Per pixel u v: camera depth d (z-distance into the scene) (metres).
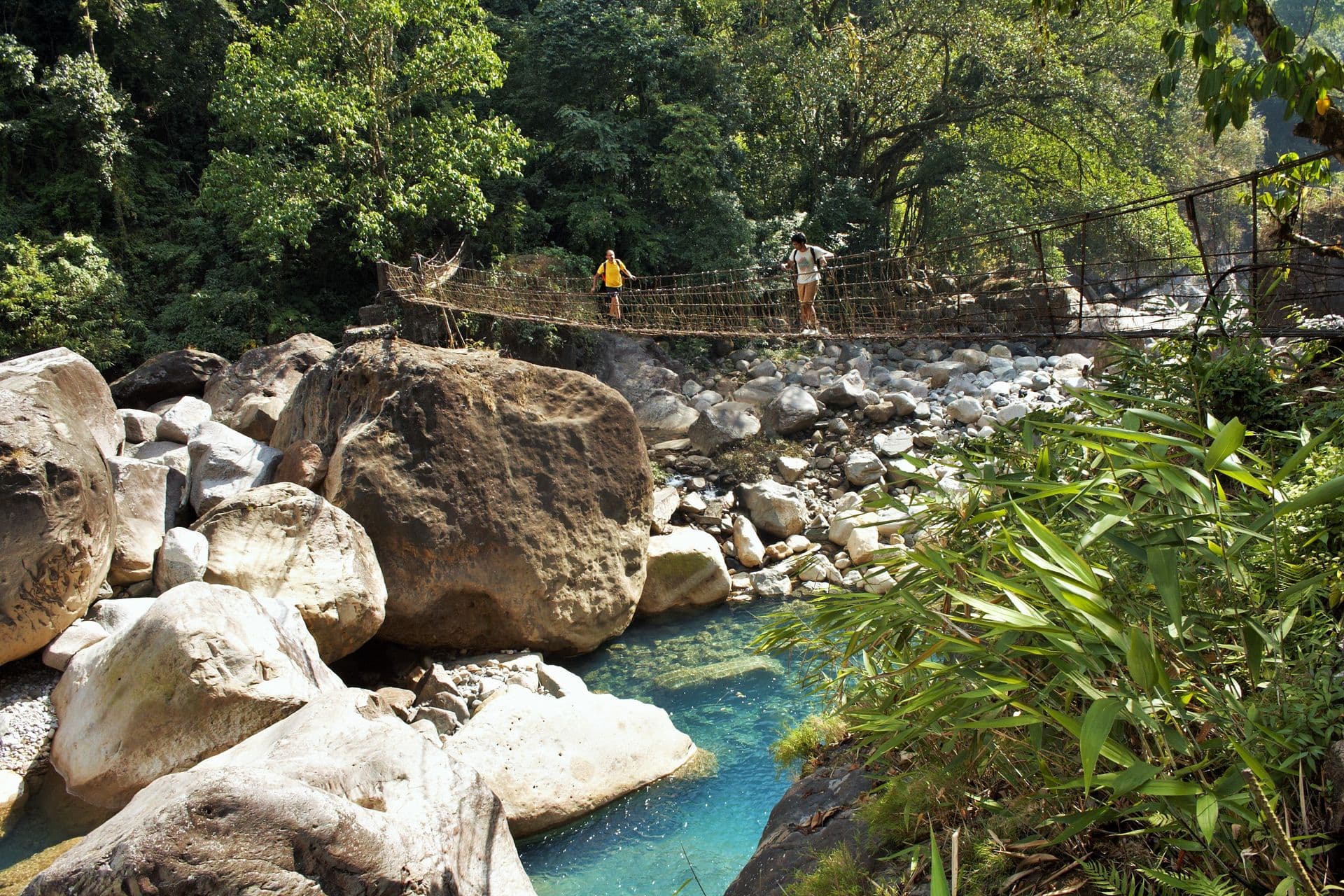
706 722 7.45
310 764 3.79
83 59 19.42
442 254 17.39
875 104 22.89
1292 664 2.19
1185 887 1.85
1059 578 2.02
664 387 16.75
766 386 16.20
